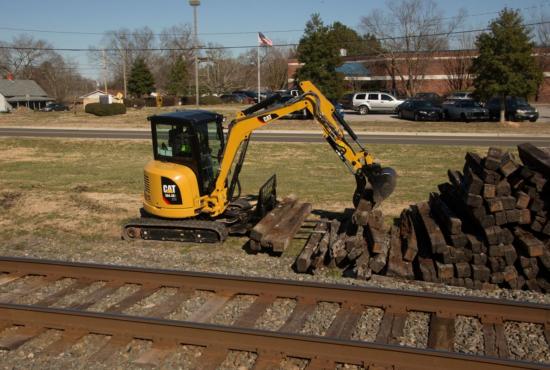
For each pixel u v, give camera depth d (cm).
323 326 646
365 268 823
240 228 1054
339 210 1270
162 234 1041
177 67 7300
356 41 6881
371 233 873
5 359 592
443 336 615
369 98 4319
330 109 1008
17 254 968
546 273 781
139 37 10369
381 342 604
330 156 2223
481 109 3506
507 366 517
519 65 3175
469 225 845
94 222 1205
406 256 827
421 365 539
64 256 945
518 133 2895
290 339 576
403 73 6228
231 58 9050
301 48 3984
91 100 7119
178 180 1014
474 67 3338
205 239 1023
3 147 2695
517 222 794
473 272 784
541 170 802
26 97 7431
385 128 3184
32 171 1991
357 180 995
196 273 765
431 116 3569
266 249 976
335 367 552
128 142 2728
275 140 2709
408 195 1410
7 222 1221
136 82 7062
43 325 650
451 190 929
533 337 612
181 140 1028
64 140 2816
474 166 855
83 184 1684
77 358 589
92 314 640
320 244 902
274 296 725
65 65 10744
